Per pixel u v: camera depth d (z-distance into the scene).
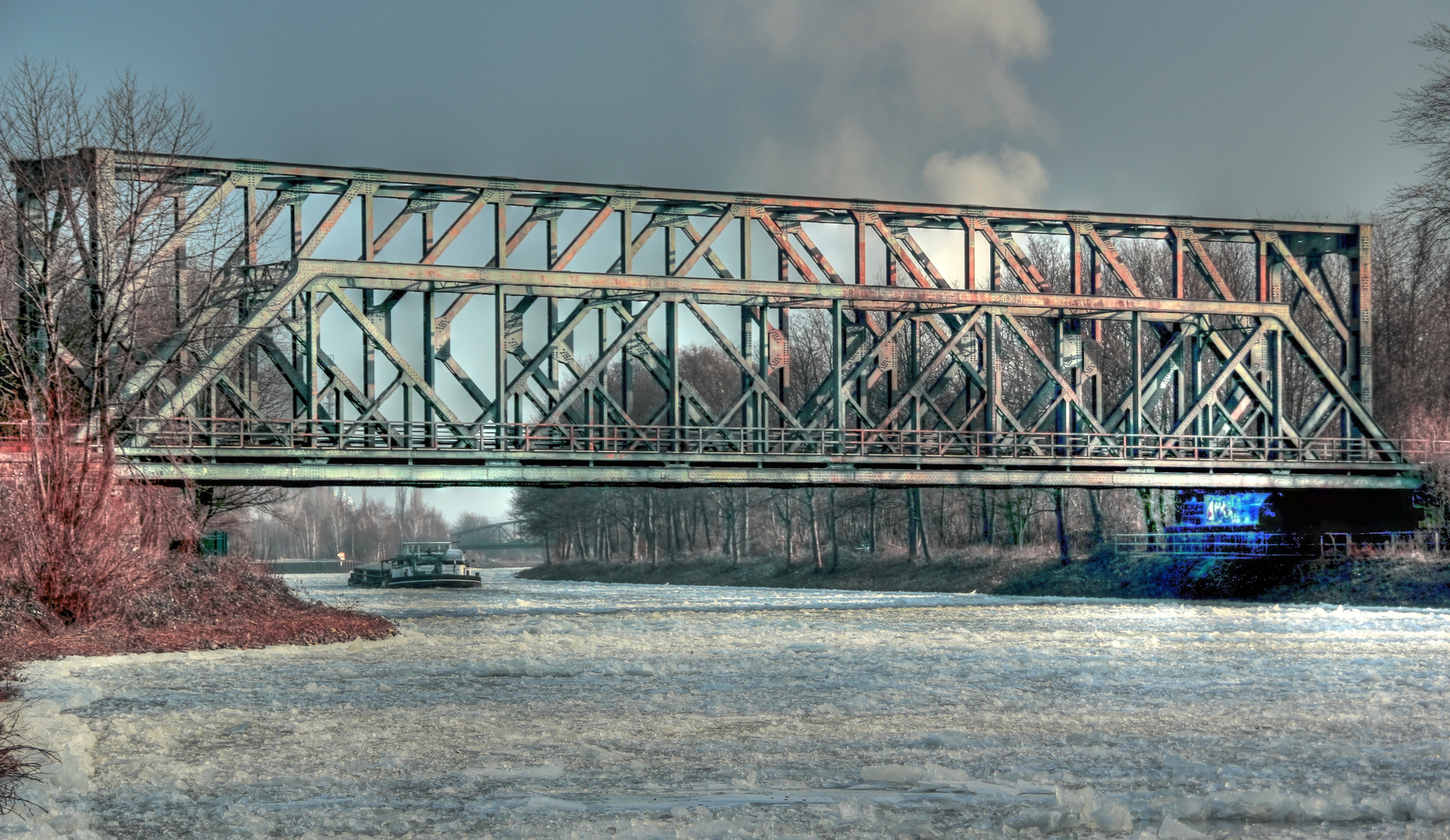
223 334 51.91
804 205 61.06
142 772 20.67
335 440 58.09
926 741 23.53
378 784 19.97
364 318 53.53
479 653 40.66
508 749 22.98
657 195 58.78
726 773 20.72
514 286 56.00
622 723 25.98
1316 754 22.02
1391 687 30.91
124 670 35.19
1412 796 18.19
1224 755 21.97
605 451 56.34
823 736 24.28
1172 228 67.38
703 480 57.62
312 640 43.59
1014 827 16.80
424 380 54.66
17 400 42.19
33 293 43.53
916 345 65.56
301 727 25.42
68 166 45.78
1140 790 19.16
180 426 52.16
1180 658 38.12
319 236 53.75
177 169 48.78
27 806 17.69
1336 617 55.19
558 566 179.88
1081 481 64.19
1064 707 27.98
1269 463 67.38
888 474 61.03
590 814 17.75
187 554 48.12
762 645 43.59
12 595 40.47
